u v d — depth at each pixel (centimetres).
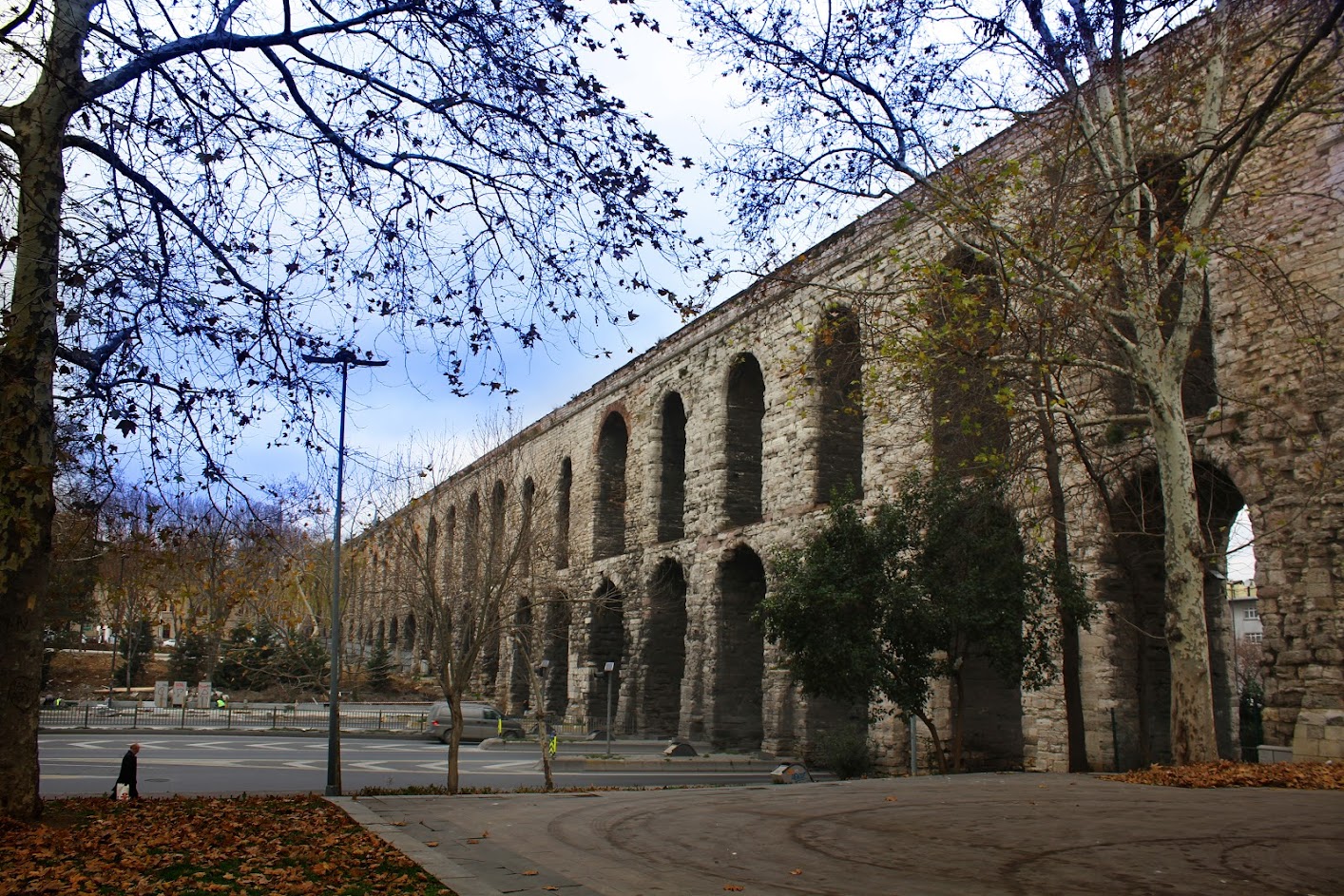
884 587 2077
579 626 4441
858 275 2806
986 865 892
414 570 3128
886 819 1204
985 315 1820
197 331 1146
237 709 4953
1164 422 1598
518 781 2397
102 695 5825
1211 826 1076
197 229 1157
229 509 1235
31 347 1012
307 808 1352
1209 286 1989
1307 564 1734
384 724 4428
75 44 1123
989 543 2030
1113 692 2047
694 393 3703
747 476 3481
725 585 3366
